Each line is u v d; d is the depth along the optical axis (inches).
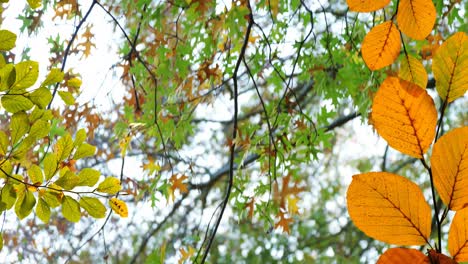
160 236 487.5
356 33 271.9
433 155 33.8
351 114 394.6
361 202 33.5
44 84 97.0
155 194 267.9
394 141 34.7
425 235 33.4
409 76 41.8
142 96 289.6
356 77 273.3
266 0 270.2
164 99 351.9
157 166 272.7
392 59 41.9
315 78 282.2
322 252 520.1
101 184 98.8
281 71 279.0
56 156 96.6
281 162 261.4
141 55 291.7
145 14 272.2
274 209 260.7
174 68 277.6
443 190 33.6
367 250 504.4
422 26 40.8
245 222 514.3
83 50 263.4
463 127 33.5
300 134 266.4
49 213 97.4
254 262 521.0
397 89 34.6
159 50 274.4
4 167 94.4
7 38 91.0
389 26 41.6
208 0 249.4
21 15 252.5
